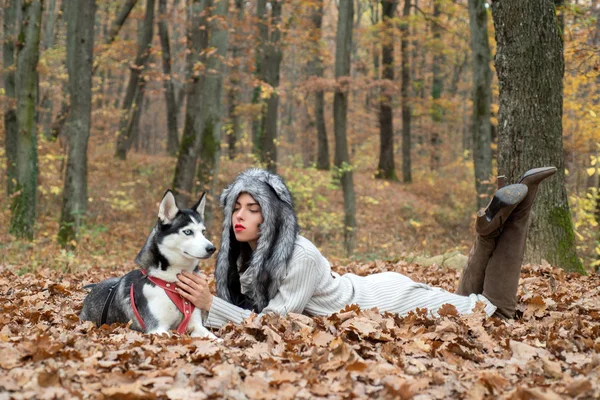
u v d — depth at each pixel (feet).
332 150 110.73
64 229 44.37
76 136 45.27
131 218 59.72
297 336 13.41
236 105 85.46
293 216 14.88
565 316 15.61
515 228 15.57
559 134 25.11
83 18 45.16
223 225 15.60
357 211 74.43
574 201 37.55
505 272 15.65
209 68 48.42
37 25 47.09
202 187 49.47
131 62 74.90
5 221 49.67
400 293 15.81
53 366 10.65
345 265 34.81
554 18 24.79
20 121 46.60
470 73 118.73
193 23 52.70
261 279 14.58
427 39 84.79
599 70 33.53
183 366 11.08
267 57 70.49
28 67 46.60
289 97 103.40
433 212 73.51
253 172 15.05
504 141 25.43
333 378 10.80
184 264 14.48
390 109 92.48
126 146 79.97
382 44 87.97
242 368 11.02
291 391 10.06
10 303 19.35
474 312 15.14
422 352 12.56
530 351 12.38
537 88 24.58
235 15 62.39
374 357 12.25
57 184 62.44
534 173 15.16
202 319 15.52
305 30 71.51
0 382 10.06
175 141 84.12
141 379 10.57
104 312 15.48
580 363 11.73
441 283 24.06
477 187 53.93
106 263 36.68
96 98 85.46
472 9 52.54
